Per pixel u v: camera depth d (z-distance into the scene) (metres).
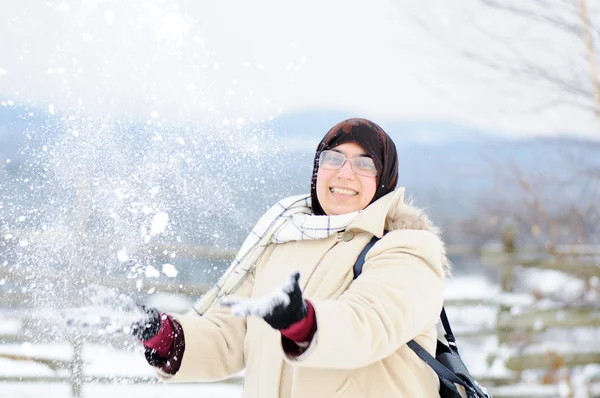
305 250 2.01
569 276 7.21
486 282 8.85
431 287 1.80
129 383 4.05
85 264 2.11
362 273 1.84
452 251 7.54
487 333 6.79
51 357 3.99
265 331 1.96
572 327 6.88
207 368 2.04
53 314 2.11
